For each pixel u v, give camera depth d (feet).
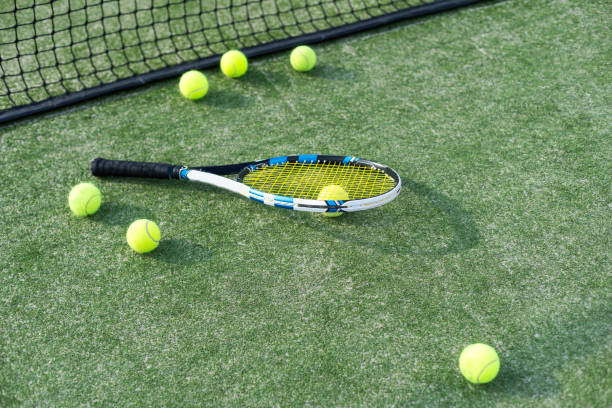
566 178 13.69
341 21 15.40
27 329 12.88
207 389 12.57
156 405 12.51
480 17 15.43
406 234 13.35
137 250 13.23
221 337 12.81
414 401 12.48
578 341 12.70
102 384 12.61
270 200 13.17
